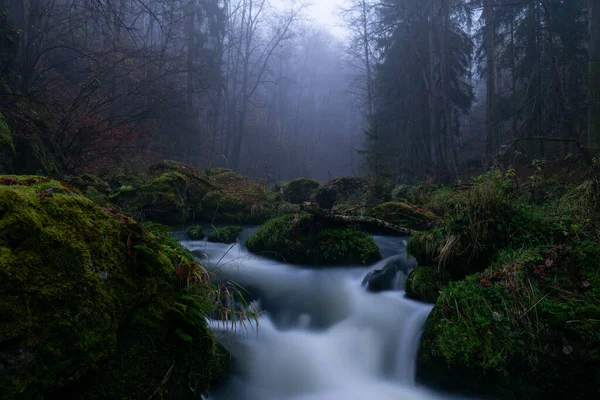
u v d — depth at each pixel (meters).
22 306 1.36
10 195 1.54
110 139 9.78
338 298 4.48
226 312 2.74
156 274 2.05
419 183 12.86
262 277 4.84
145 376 1.78
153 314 1.92
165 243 2.72
